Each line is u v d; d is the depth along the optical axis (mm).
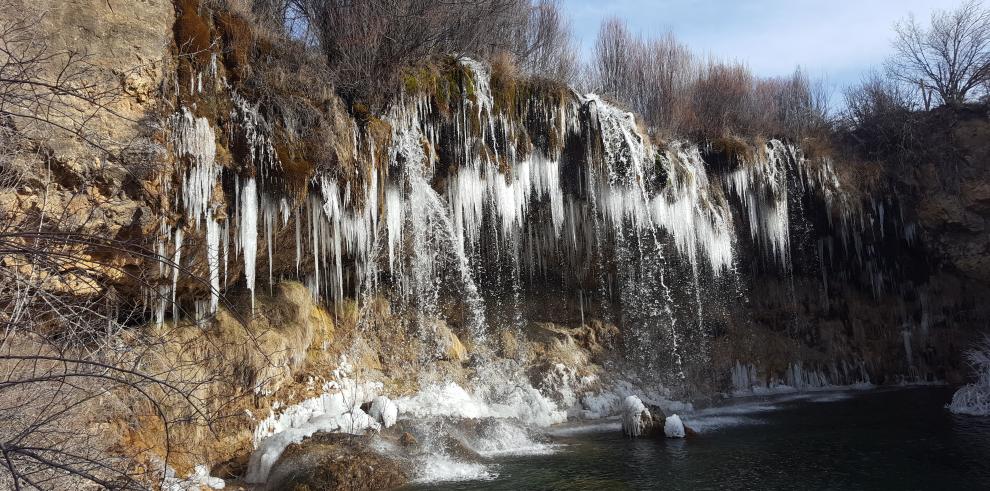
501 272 17422
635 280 18812
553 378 16109
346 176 11172
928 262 22719
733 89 22859
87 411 6641
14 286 5160
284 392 10828
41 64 7172
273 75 10625
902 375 22203
